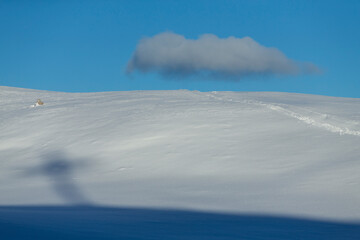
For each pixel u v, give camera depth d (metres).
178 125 26.56
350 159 18.67
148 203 14.80
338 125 24.47
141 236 7.81
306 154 20.11
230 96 39.97
